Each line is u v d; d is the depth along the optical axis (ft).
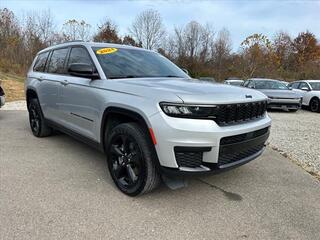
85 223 9.47
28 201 10.71
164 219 9.90
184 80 12.99
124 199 11.14
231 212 10.55
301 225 9.88
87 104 13.17
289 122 30.94
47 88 16.97
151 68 14.40
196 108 9.57
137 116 10.46
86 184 12.35
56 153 16.35
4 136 19.93
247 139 10.94
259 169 15.07
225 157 10.36
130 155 11.16
